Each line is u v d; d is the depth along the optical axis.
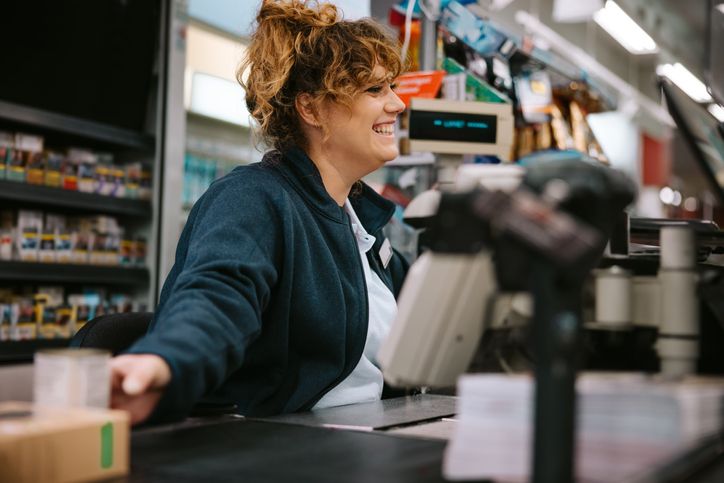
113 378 1.07
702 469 0.90
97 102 3.61
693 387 0.86
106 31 3.54
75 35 3.43
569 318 0.69
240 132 4.54
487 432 0.81
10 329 3.26
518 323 1.06
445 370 0.96
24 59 3.28
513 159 3.09
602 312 1.02
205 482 0.86
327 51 1.84
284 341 1.73
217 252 1.48
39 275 3.31
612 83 9.09
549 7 7.03
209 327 1.23
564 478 0.68
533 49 3.14
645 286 1.04
